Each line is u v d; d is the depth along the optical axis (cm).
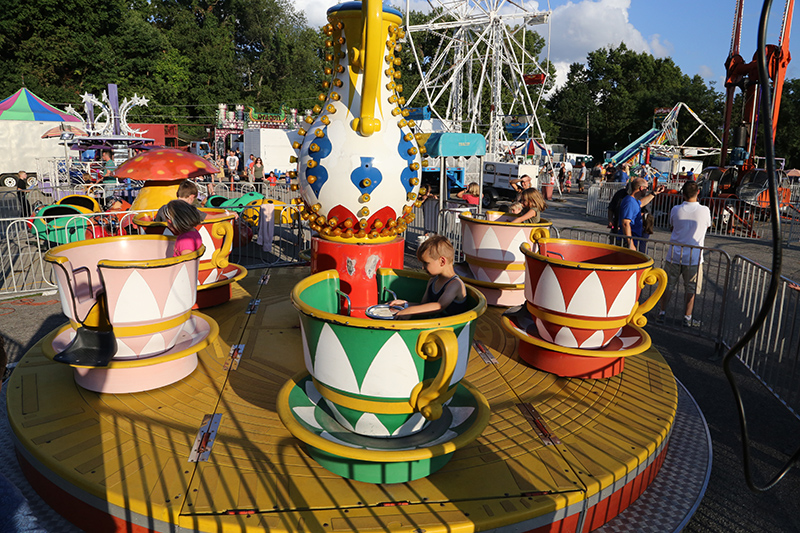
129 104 2000
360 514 236
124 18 4362
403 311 285
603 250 432
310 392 305
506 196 2261
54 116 2483
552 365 399
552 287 379
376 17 362
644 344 391
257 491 250
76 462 270
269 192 1605
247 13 6338
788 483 327
